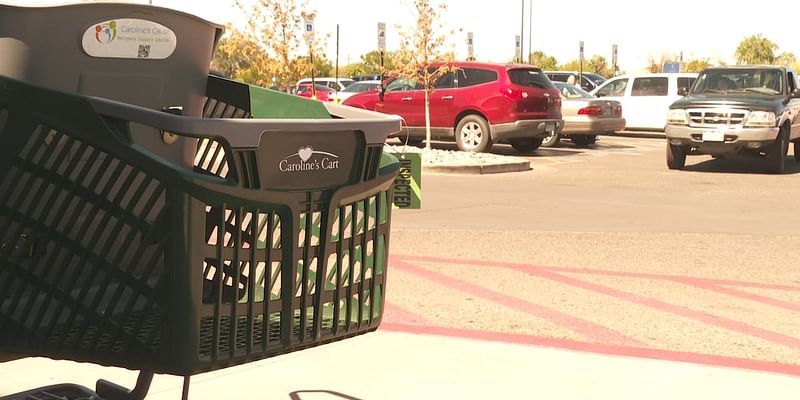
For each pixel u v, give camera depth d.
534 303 7.03
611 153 22.64
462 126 21.03
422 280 7.78
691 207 13.05
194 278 2.69
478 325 6.29
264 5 23.22
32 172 2.80
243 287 3.05
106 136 2.69
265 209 2.80
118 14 3.06
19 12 2.82
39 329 2.88
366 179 3.10
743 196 14.47
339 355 5.44
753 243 9.98
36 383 4.77
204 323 2.81
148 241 2.70
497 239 9.93
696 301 7.23
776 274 8.34
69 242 2.79
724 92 18.89
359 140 3.04
